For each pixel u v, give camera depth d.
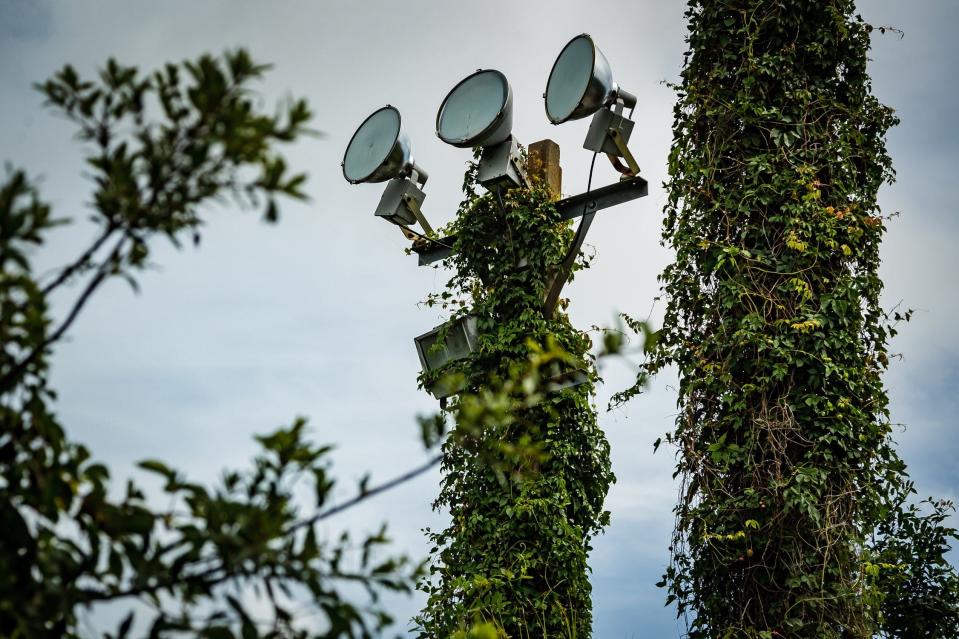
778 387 11.23
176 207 3.20
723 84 12.52
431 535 12.23
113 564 3.19
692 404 11.40
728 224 11.82
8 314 3.32
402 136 13.55
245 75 3.24
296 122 3.20
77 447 3.54
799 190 11.78
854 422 11.05
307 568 3.06
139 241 3.28
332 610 3.08
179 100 3.28
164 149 3.17
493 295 12.80
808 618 10.45
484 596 11.49
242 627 3.07
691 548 11.04
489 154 13.26
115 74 3.26
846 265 11.75
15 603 3.03
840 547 10.55
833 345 11.19
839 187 12.09
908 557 11.95
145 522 3.25
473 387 12.26
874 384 11.31
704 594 10.93
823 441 10.91
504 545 11.76
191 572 3.14
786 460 10.84
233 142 3.09
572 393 11.95
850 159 12.27
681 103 12.73
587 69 12.39
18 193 3.04
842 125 12.37
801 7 12.52
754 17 12.52
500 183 13.09
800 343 11.19
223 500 3.06
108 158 3.19
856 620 10.35
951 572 11.77
